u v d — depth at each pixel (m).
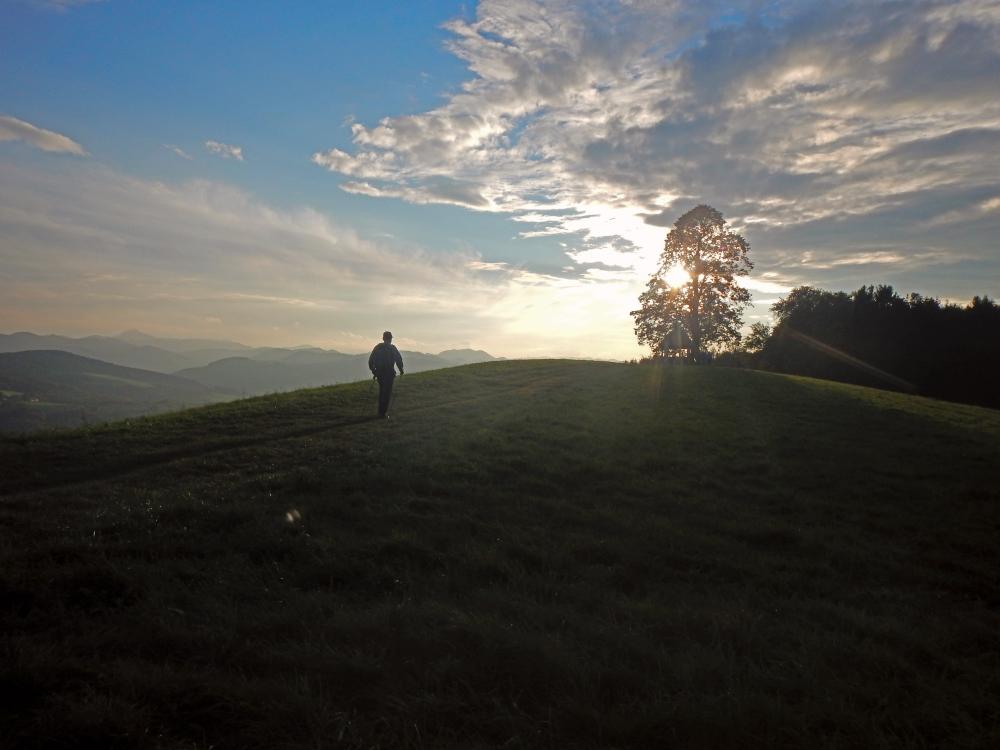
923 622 7.62
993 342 59.22
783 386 32.31
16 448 14.48
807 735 4.50
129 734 4.03
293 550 8.33
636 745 4.38
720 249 59.56
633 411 24.14
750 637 6.24
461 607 6.64
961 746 4.56
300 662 5.15
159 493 10.98
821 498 14.51
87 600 6.37
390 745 4.16
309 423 19.22
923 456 18.62
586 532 10.57
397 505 11.02
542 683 5.07
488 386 29.88
